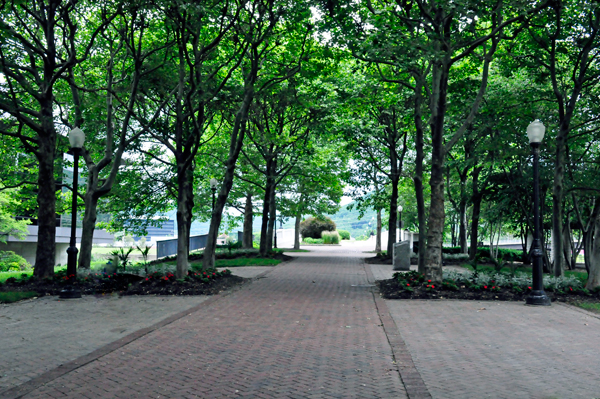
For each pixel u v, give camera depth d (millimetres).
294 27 15062
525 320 9906
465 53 13156
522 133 18172
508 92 17781
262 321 9711
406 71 14984
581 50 15047
